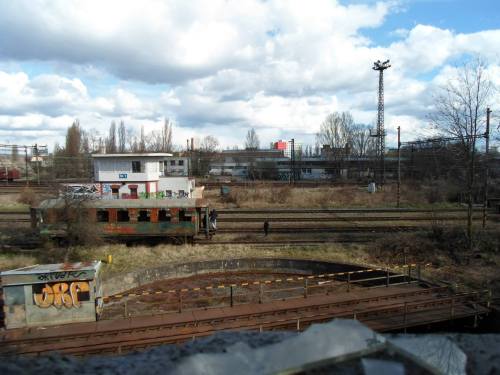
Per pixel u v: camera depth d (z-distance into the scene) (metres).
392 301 15.52
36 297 14.25
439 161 43.50
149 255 22.59
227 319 13.88
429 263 21.34
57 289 14.34
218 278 20.31
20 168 87.62
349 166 89.00
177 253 22.89
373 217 32.47
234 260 21.33
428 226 28.33
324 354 5.39
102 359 7.54
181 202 25.53
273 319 13.91
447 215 33.91
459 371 5.89
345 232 27.78
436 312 14.46
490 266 20.66
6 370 6.84
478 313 14.38
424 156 51.88
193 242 25.45
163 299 17.38
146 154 38.75
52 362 7.38
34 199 41.12
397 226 29.22
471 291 16.53
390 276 18.19
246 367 5.60
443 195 44.31
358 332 6.01
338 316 13.98
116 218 24.81
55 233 23.39
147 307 16.45
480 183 28.39
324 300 15.55
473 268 20.42
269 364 5.51
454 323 14.39
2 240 24.59
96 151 81.00
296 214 35.84
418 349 6.25
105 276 17.89
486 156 25.34
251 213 36.22
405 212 36.38
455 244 23.47
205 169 90.38
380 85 86.69
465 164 24.77
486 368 6.18
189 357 6.15
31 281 14.17
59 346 12.23
